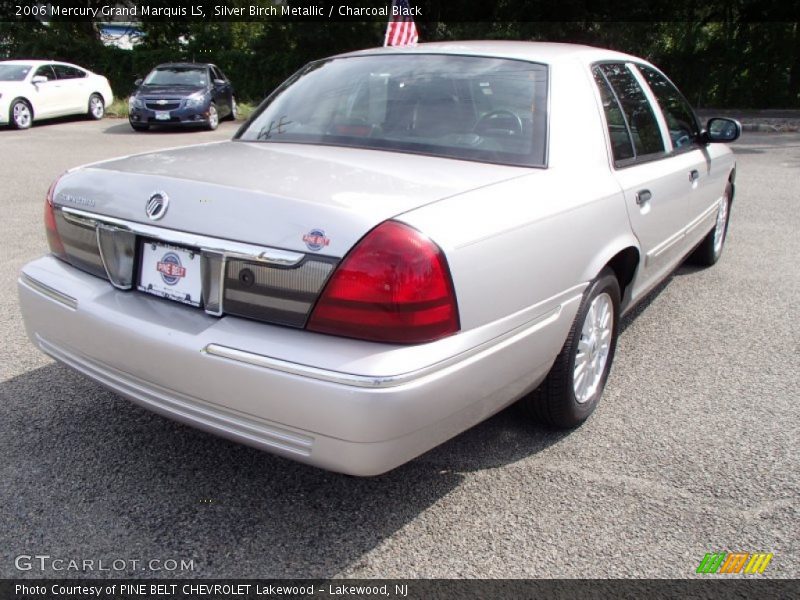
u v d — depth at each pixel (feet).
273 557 7.89
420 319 6.95
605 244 9.99
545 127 9.66
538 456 9.94
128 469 9.43
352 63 11.57
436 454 9.95
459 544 8.14
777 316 15.69
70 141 46.60
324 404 6.81
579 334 9.75
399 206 7.30
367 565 7.79
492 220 7.80
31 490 8.91
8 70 55.62
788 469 9.70
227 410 7.42
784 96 75.56
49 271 9.32
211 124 55.36
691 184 13.96
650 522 8.55
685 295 17.06
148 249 8.22
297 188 7.60
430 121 9.89
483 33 78.64
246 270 7.30
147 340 7.77
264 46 84.89
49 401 11.16
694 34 75.87
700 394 11.93
